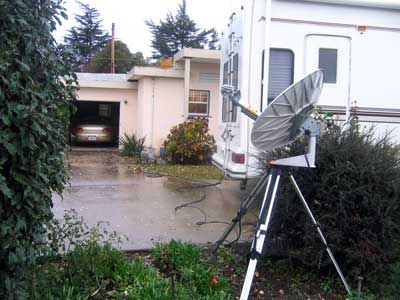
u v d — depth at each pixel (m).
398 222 3.96
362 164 3.98
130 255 4.75
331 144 4.14
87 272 3.73
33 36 2.71
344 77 7.10
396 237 3.96
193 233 5.64
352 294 3.86
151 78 15.26
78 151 16.66
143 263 4.19
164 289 3.62
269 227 4.07
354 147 4.09
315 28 7.00
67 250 4.04
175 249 4.39
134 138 15.44
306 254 4.13
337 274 4.18
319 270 4.32
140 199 7.84
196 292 3.74
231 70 7.81
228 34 8.16
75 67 3.48
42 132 2.68
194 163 13.26
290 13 6.93
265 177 4.04
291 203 4.15
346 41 7.09
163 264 4.30
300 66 6.98
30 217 2.81
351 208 3.99
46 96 2.90
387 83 7.21
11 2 2.58
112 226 5.92
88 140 18.22
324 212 4.07
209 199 7.92
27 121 2.60
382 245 3.96
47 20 2.90
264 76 6.77
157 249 4.44
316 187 4.08
